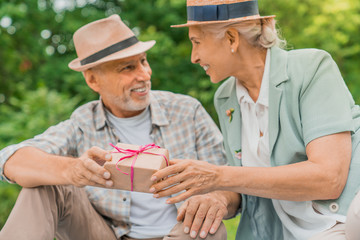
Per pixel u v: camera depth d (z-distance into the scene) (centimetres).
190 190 180
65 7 669
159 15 647
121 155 186
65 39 674
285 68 200
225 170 181
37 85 577
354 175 184
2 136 482
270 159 205
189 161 179
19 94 642
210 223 195
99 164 193
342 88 193
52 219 202
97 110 239
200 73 611
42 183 199
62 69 623
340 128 183
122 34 228
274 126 202
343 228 183
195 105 243
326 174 178
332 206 188
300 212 199
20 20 643
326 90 190
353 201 167
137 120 237
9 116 531
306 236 199
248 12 197
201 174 178
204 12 197
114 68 223
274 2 605
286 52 207
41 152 209
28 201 198
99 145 233
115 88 225
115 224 227
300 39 602
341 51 610
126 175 181
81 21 637
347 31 622
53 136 227
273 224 222
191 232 194
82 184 192
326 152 181
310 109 191
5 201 481
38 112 502
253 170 180
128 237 225
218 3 196
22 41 661
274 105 201
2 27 639
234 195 223
